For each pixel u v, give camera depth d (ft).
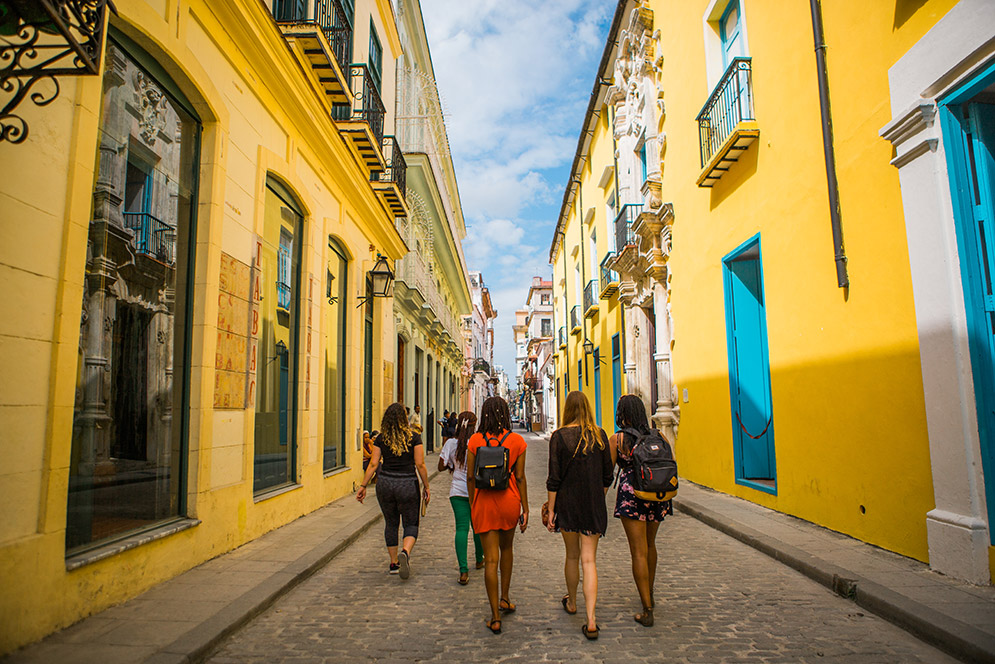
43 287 12.03
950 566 15.31
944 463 15.66
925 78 16.07
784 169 24.43
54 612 12.05
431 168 52.90
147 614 13.34
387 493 18.47
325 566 19.27
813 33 21.63
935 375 15.94
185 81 17.85
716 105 30.53
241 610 13.70
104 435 14.56
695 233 35.12
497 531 13.92
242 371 21.09
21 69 9.35
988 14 13.93
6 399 11.07
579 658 11.82
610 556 20.72
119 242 15.43
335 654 12.07
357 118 34.24
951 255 15.46
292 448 26.73
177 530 16.56
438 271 79.05
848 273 20.07
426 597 16.02
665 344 41.14
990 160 15.34
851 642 12.37
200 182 19.21
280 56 23.41
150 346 16.75
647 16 42.88
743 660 11.60
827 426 21.61
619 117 52.26
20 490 11.36
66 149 12.75
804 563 17.29
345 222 34.65
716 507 27.09
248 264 21.80
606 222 61.67
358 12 36.27
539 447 97.40
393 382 48.19
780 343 25.14
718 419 32.17
